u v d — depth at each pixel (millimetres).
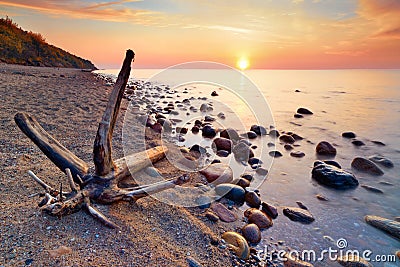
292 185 4066
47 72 17797
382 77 43312
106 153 2635
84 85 12703
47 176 3004
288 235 2854
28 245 1847
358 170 4730
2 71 14016
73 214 2230
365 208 3461
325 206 3486
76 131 5051
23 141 3998
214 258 2293
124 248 2037
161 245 2225
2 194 2508
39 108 6512
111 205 2520
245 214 3168
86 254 1874
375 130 7809
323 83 28719
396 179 4391
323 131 7691
